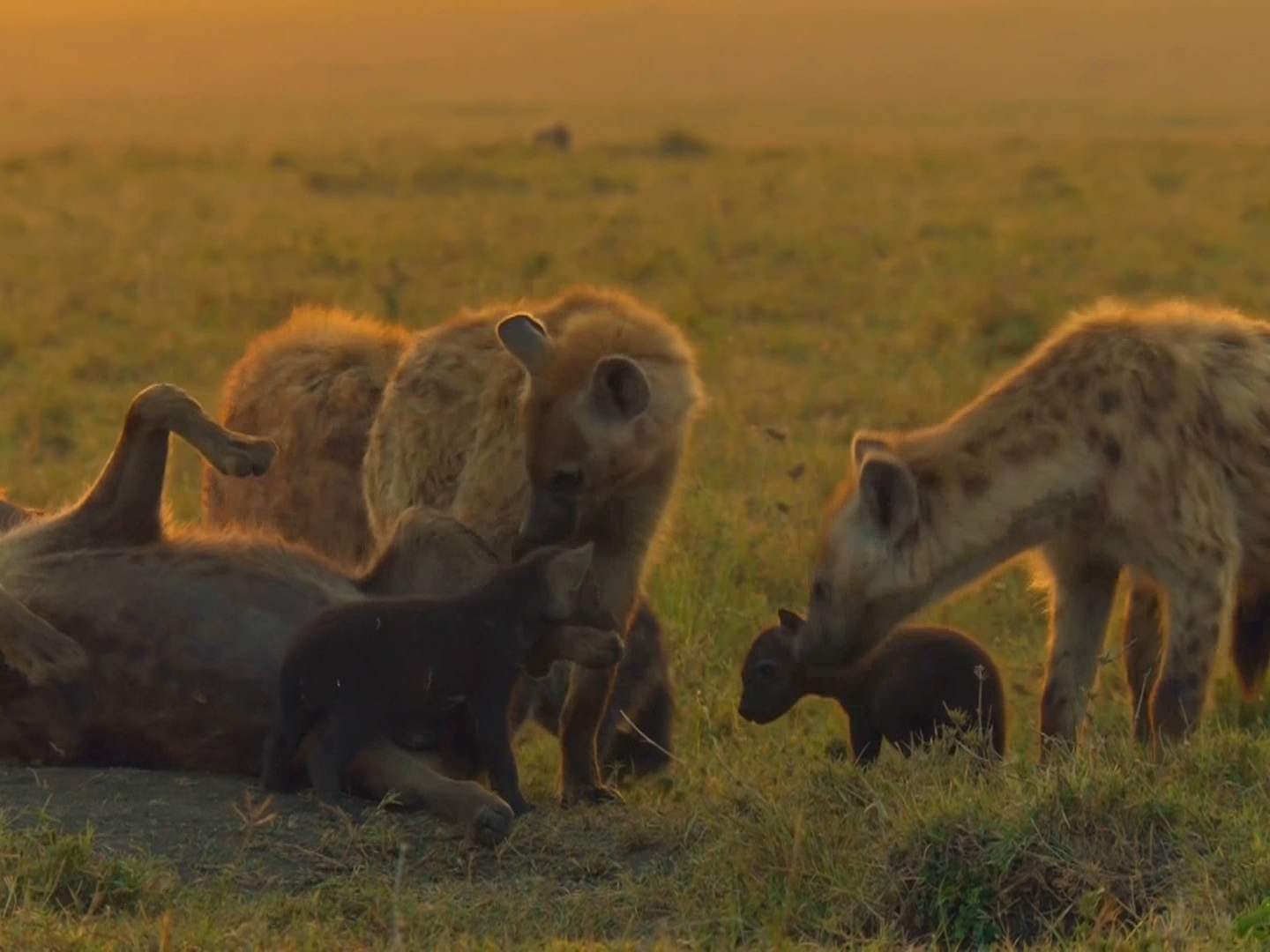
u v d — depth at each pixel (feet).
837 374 73.77
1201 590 33.09
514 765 30.45
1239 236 111.34
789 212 128.26
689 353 36.40
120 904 25.79
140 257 104.01
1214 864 25.88
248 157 174.70
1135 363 33.76
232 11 640.17
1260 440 33.83
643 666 36.76
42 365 76.28
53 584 32.17
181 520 52.54
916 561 33.58
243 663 31.78
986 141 206.59
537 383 34.50
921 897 26.35
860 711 36.88
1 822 27.40
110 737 31.86
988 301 86.12
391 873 27.76
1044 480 33.40
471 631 29.96
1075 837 26.71
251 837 28.43
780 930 24.71
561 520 33.86
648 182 151.43
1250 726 37.96
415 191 145.89
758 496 53.47
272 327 84.79
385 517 37.70
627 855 29.07
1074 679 35.37
